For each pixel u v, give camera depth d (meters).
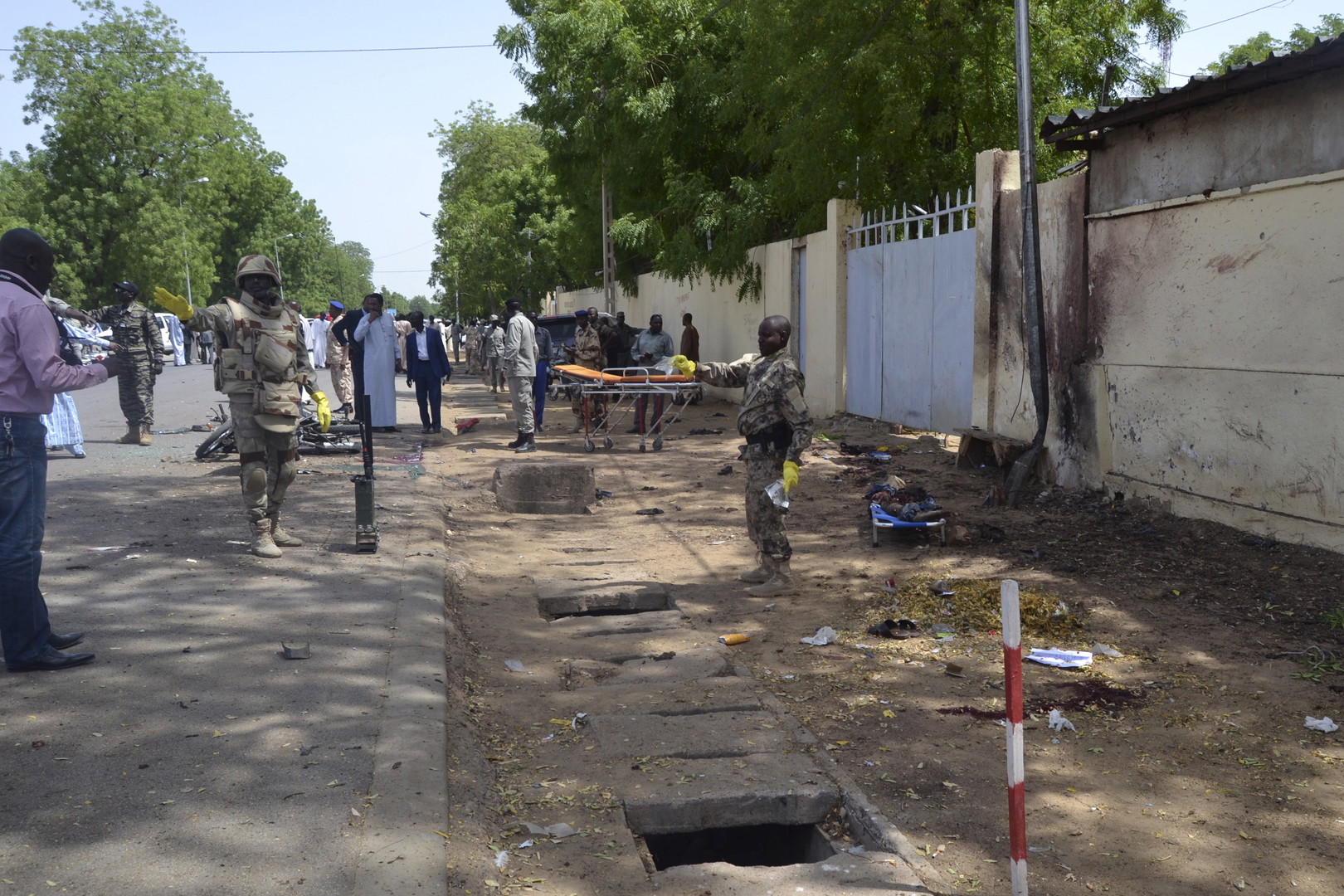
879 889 3.37
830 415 15.62
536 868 3.46
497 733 4.61
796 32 14.27
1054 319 9.72
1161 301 8.18
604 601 6.91
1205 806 3.95
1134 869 3.52
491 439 14.99
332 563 7.10
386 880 3.16
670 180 19.78
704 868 3.52
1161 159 8.20
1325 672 5.21
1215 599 6.34
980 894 3.35
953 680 5.29
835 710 4.90
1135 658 5.53
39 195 54.06
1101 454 8.99
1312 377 6.69
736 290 20.16
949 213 12.06
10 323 4.60
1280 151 6.96
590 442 13.69
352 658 5.17
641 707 4.90
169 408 18.64
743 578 7.21
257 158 74.12
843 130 14.60
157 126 54.69
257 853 3.29
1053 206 9.75
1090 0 13.80
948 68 13.52
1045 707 4.91
